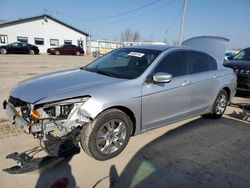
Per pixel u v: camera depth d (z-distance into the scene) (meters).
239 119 5.48
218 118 5.43
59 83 3.42
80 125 3.05
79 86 3.28
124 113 3.43
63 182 2.87
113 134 3.38
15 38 31.08
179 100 4.19
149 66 3.82
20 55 24.83
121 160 3.41
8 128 4.24
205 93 4.75
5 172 2.99
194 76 4.47
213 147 3.98
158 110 3.87
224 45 5.62
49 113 3.00
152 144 3.96
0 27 29.89
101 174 3.07
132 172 3.14
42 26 32.72
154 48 4.36
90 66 4.50
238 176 3.17
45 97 3.00
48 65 15.69
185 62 4.41
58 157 3.03
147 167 3.28
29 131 3.02
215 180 3.06
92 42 38.88
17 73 11.11
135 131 3.68
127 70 3.90
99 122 3.16
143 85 3.62
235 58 8.48
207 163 3.46
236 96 7.99
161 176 3.09
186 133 4.51
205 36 6.18
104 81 3.50
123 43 40.03
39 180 2.89
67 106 3.02
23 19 31.05
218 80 5.04
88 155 3.43
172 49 4.30
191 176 3.12
